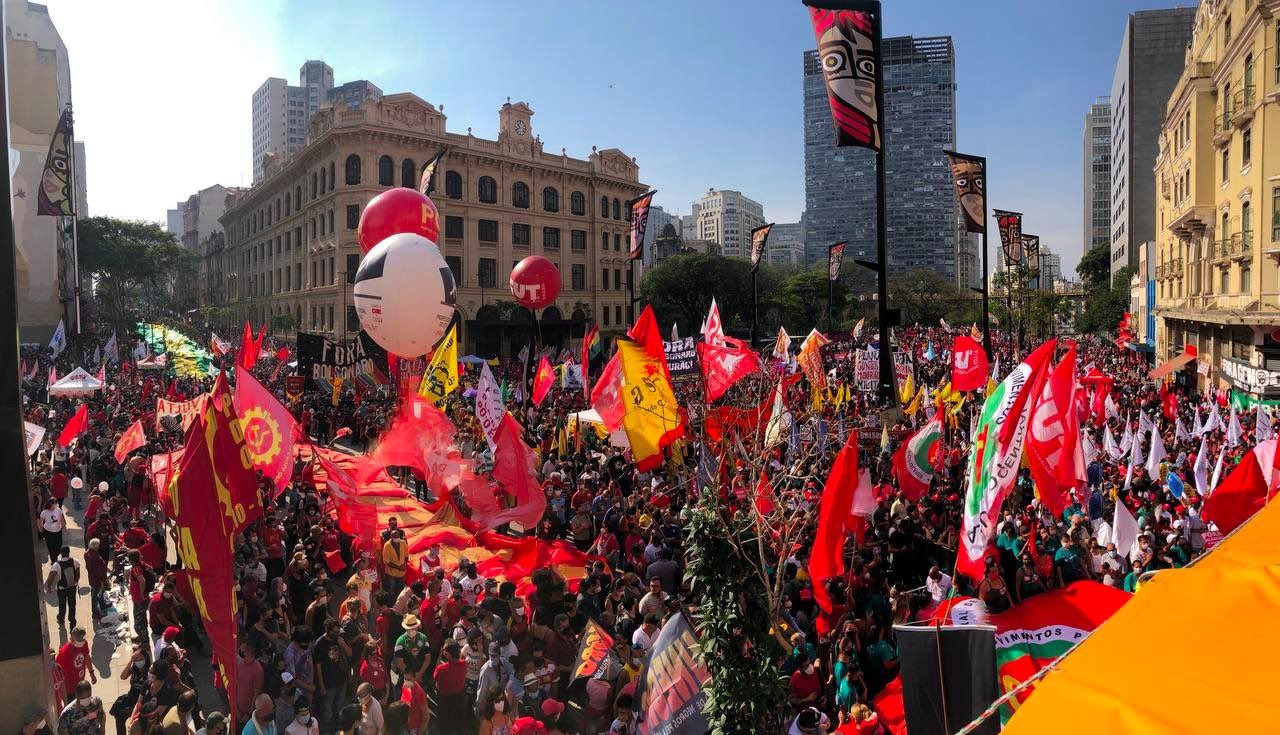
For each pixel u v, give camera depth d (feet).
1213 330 121.90
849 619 32.99
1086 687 9.14
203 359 116.47
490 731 27.45
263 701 26.45
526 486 49.80
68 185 98.99
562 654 33.94
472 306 216.95
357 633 33.50
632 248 111.34
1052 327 202.80
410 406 59.00
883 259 59.52
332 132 200.44
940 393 76.28
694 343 63.67
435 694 35.01
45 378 130.93
